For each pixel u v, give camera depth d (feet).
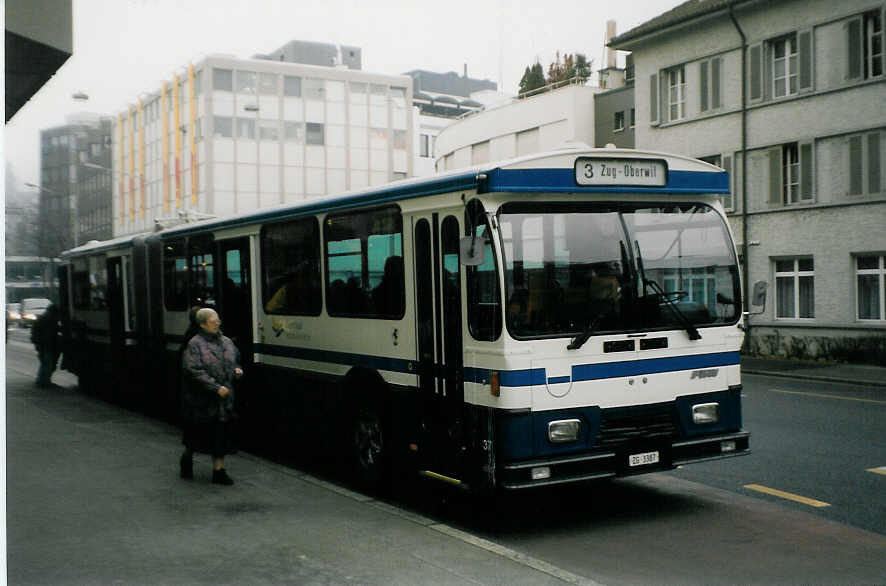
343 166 206.59
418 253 25.26
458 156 146.72
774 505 25.45
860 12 78.33
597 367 22.68
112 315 53.57
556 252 22.65
